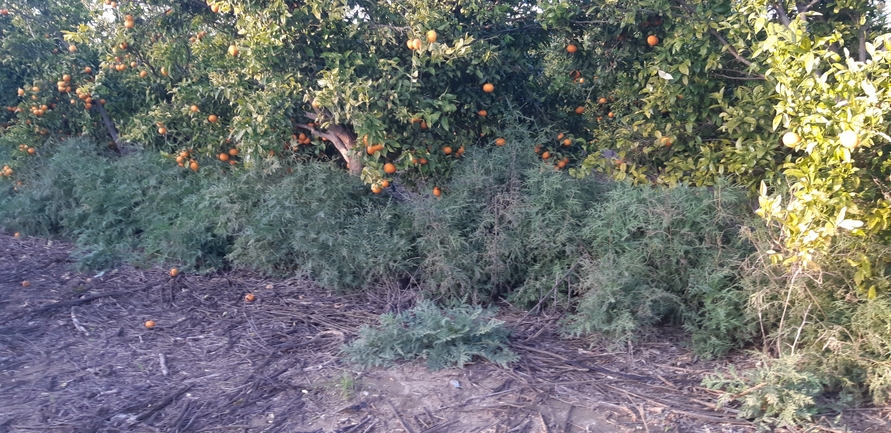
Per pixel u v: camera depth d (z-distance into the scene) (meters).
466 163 5.94
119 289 5.67
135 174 7.23
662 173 5.49
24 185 8.02
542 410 3.65
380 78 5.79
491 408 3.66
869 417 3.55
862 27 4.63
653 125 5.42
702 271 4.57
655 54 5.57
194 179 7.10
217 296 5.61
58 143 8.49
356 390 3.86
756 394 3.52
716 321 4.27
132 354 4.39
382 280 5.67
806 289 3.91
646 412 3.62
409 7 5.99
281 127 5.77
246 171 6.32
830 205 3.40
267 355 4.39
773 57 3.74
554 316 5.07
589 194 5.63
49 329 4.77
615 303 4.52
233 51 5.81
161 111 7.00
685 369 4.21
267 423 3.50
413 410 3.64
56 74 8.09
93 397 3.74
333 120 5.80
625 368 4.24
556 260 5.29
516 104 6.38
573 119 7.03
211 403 3.70
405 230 5.75
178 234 6.17
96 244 6.51
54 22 8.80
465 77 6.12
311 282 5.96
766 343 4.28
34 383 3.90
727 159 5.07
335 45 5.87
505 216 5.43
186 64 7.43
